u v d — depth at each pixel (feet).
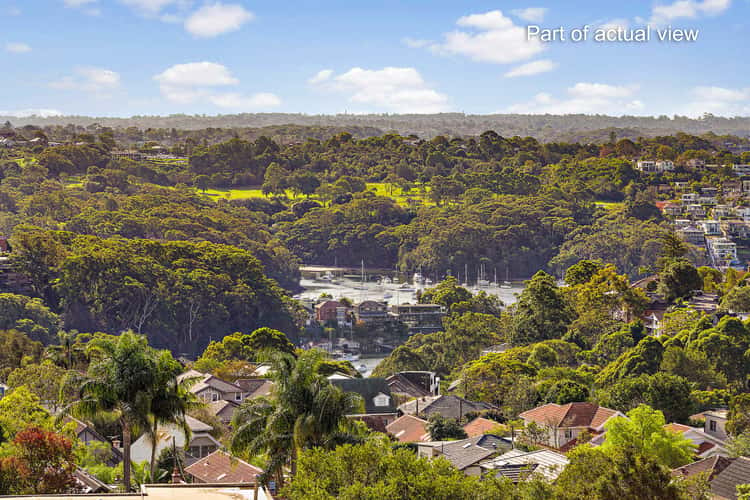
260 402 179.63
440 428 320.09
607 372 463.01
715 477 214.07
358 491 149.38
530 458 230.89
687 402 358.84
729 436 313.73
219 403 376.68
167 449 250.98
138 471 239.71
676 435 265.75
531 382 405.59
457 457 257.34
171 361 191.11
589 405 317.63
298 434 170.71
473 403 402.11
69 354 413.80
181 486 155.22
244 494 155.12
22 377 362.53
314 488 152.66
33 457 186.80
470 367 463.01
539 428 309.83
